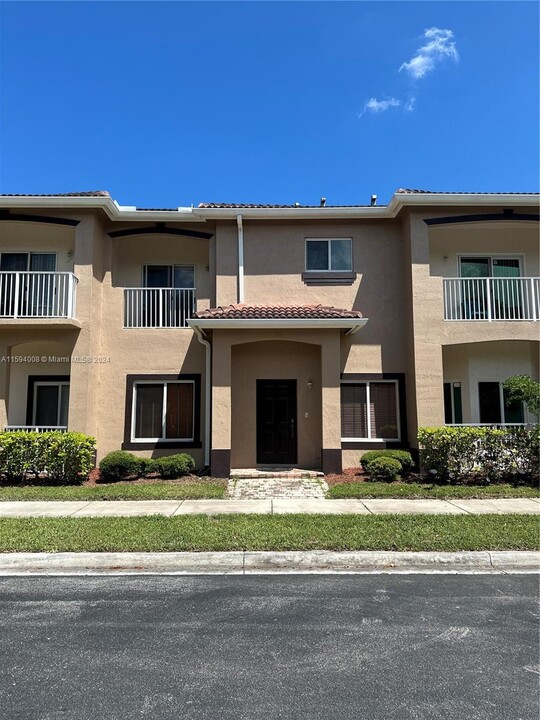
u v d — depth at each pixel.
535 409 11.77
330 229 14.34
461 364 14.73
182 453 13.12
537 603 5.32
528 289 14.42
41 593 5.64
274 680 3.77
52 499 10.12
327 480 11.87
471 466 11.69
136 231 14.27
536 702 3.49
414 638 4.48
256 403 13.52
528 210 13.72
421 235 13.43
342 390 13.86
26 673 3.88
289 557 6.69
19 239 14.64
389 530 7.70
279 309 12.88
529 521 8.28
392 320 13.98
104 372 13.95
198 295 14.66
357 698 3.53
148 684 3.71
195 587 5.82
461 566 6.62
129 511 9.16
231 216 13.95
